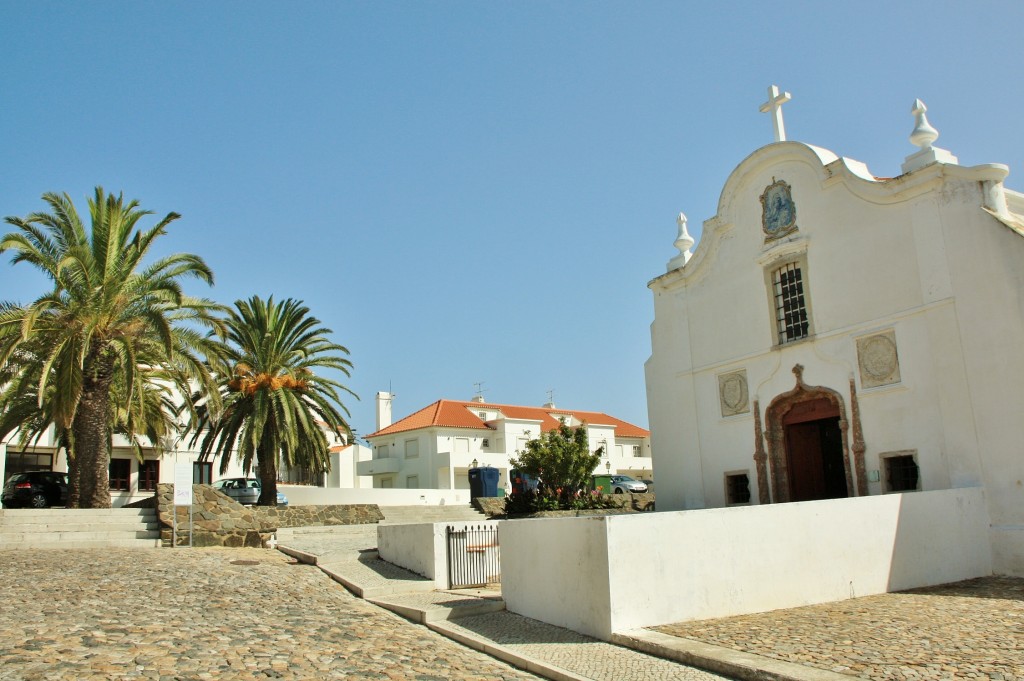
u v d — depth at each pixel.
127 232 23.67
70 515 21.27
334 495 41.56
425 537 15.30
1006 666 7.94
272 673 8.08
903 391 16.89
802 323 19.48
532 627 11.37
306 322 30.33
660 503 22.77
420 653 9.68
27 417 26.95
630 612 10.38
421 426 58.44
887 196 17.41
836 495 19.14
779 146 19.92
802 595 11.97
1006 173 15.77
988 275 15.48
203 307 24.58
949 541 14.27
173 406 31.86
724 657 8.58
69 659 8.09
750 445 20.39
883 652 8.66
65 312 22.66
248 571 15.34
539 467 22.92
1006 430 14.93
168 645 9.01
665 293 23.44
